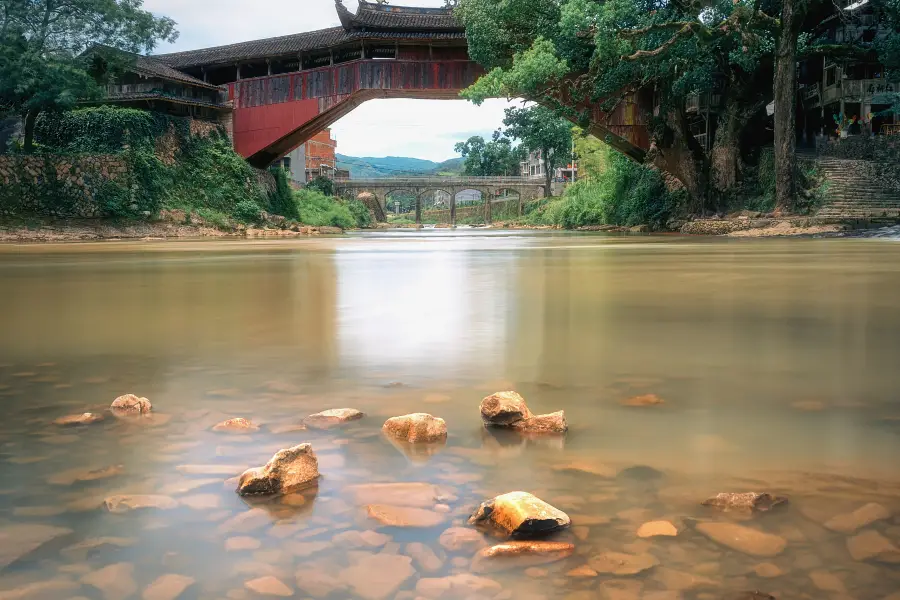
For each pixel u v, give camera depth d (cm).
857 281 742
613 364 307
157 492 152
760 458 176
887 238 2117
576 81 3186
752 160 3678
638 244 2012
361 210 7675
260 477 153
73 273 991
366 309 529
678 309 511
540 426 202
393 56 4678
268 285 760
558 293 641
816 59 3831
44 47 3656
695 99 3803
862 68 3531
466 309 520
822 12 3384
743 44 2816
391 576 115
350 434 200
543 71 2814
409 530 133
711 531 132
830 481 158
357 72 4453
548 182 8975
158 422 214
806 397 243
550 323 441
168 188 4362
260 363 314
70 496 150
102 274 965
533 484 158
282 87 4753
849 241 2014
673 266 1020
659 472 166
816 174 3058
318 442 192
